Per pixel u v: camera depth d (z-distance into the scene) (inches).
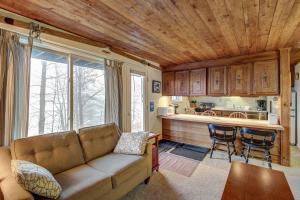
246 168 81.7
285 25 88.6
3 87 73.8
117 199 80.4
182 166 127.6
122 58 140.3
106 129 110.4
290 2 67.2
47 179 57.7
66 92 105.4
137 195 91.1
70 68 106.0
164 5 71.0
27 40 85.2
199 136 173.8
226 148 157.3
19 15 80.8
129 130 149.2
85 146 94.5
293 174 113.0
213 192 93.4
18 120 79.0
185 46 126.3
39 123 92.7
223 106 289.4
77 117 111.1
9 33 76.2
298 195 89.4
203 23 87.3
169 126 195.6
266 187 65.5
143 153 102.7
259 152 140.1
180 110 248.7
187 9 73.8
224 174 114.1
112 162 89.6
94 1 69.0
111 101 127.5
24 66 80.7
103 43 121.0
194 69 179.8
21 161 63.2
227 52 142.0
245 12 75.6
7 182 57.4
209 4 69.7
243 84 151.2
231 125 143.0
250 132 123.1
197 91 177.6
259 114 234.4
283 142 128.4
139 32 100.6
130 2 69.2
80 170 80.7
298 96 169.2
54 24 91.4
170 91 197.3
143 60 165.0
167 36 106.3
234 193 61.9
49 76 97.2
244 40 112.3
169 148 170.7
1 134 73.2
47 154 77.9
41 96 93.7
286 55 128.0
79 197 62.9
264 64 140.9
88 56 116.5
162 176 112.1
